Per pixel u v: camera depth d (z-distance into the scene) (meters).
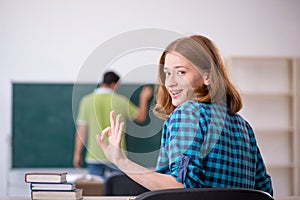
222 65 1.69
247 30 6.37
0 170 6.07
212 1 6.34
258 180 1.92
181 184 1.57
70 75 6.18
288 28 6.41
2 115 6.11
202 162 1.62
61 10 6.19
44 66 6.16
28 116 6.08
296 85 6.19
